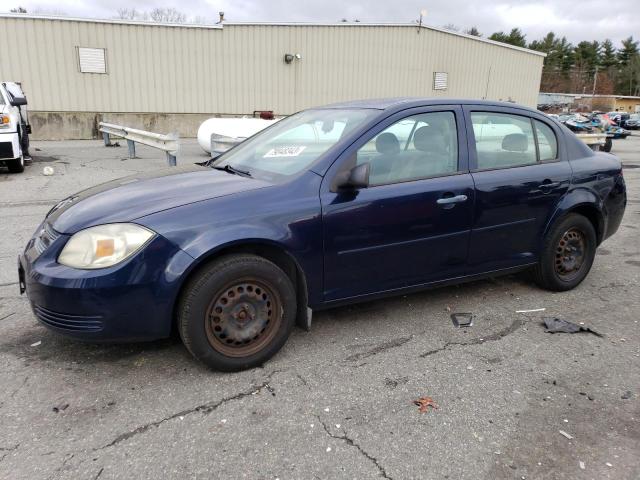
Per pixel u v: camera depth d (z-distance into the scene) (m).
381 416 2.71
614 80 106.62
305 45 23.72
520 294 4.45
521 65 29.58
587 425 2.65
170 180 3.52
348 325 3.79
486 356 3.37
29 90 19.56
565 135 4.45
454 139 3.79
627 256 5.70
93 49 20.20
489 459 2.40
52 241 2.96
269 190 3.17
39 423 2.60
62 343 3.43
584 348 3.49
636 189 10.15
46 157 12.96
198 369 3.14
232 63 22.59
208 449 2.44
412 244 3.57
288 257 3.22
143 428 2.58
